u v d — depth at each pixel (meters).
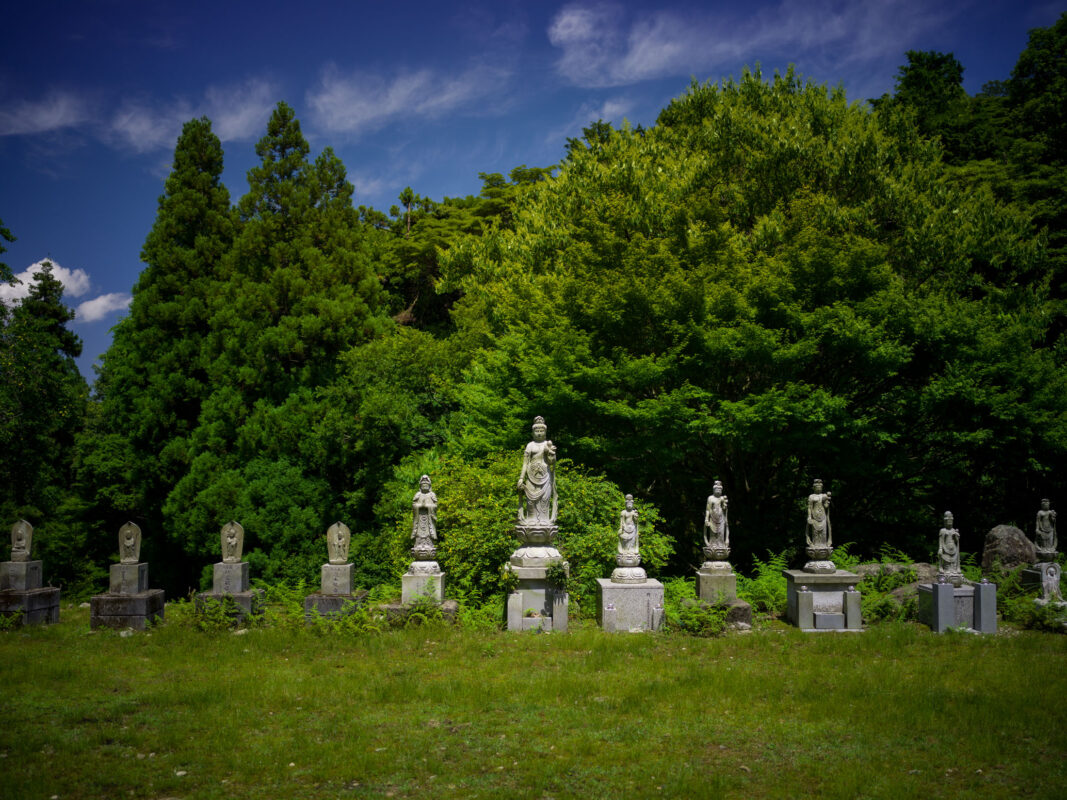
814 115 24.12
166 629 13.55
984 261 24.08
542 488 13.88
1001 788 7.04
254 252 30.36
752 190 22.94
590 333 20.36
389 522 24.41
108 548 30.03
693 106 27.48
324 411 27.05
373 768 7.38
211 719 8.74
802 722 8.73
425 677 10.51
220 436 28.03
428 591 13.75
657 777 7.21
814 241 19.59
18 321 26.86
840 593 13.95
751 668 11.09
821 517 14.36
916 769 7.46
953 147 34.69
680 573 21.92
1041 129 31.86
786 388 18.45
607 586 13.53
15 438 26.73
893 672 10.78
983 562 18.25
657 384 19.88
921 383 20.80
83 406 34.25
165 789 7.02
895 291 19.89
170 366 28.94
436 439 25.77
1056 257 26.92
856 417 19.86
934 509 23.41
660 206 21.94
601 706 9.27
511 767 7.49
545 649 12.10
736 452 21.05
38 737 8.14
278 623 13.53
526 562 13.50
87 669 11.00
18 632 13.70
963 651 12.12
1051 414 19.19
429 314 46.34
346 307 29.66
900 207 21.97
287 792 6.93
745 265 20.25
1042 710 9.09
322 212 31.83
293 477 26.41
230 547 14.44
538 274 24.61
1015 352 20.06
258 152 32.66
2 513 27.70
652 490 22.62
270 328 28.70
